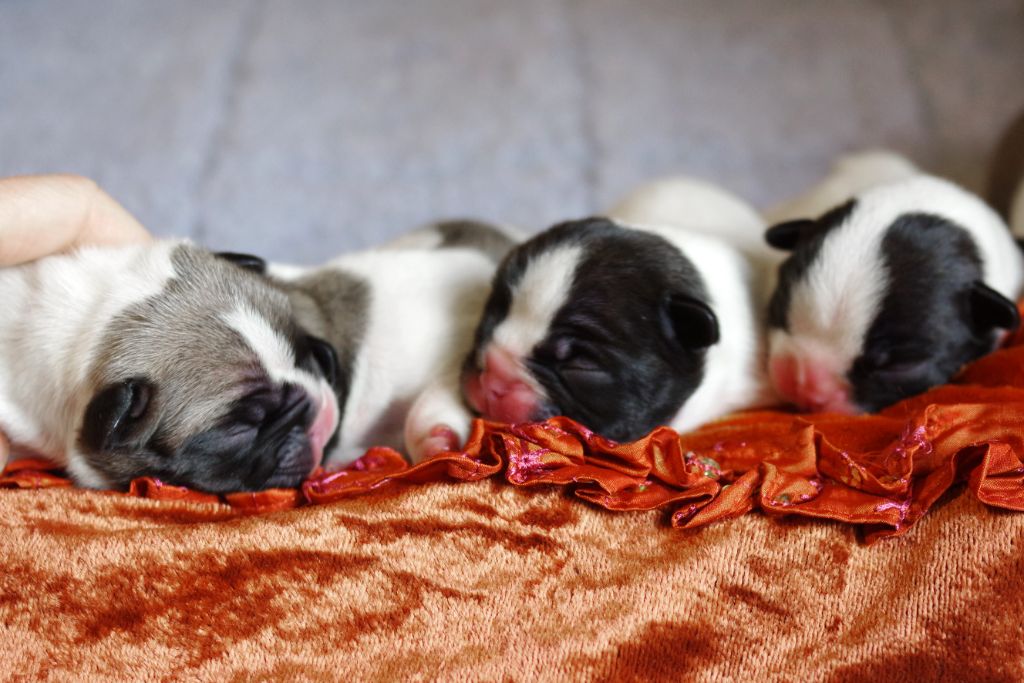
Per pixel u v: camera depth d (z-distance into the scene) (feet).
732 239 2.17
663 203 2.22
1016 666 1.63
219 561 1.65
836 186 2.30
